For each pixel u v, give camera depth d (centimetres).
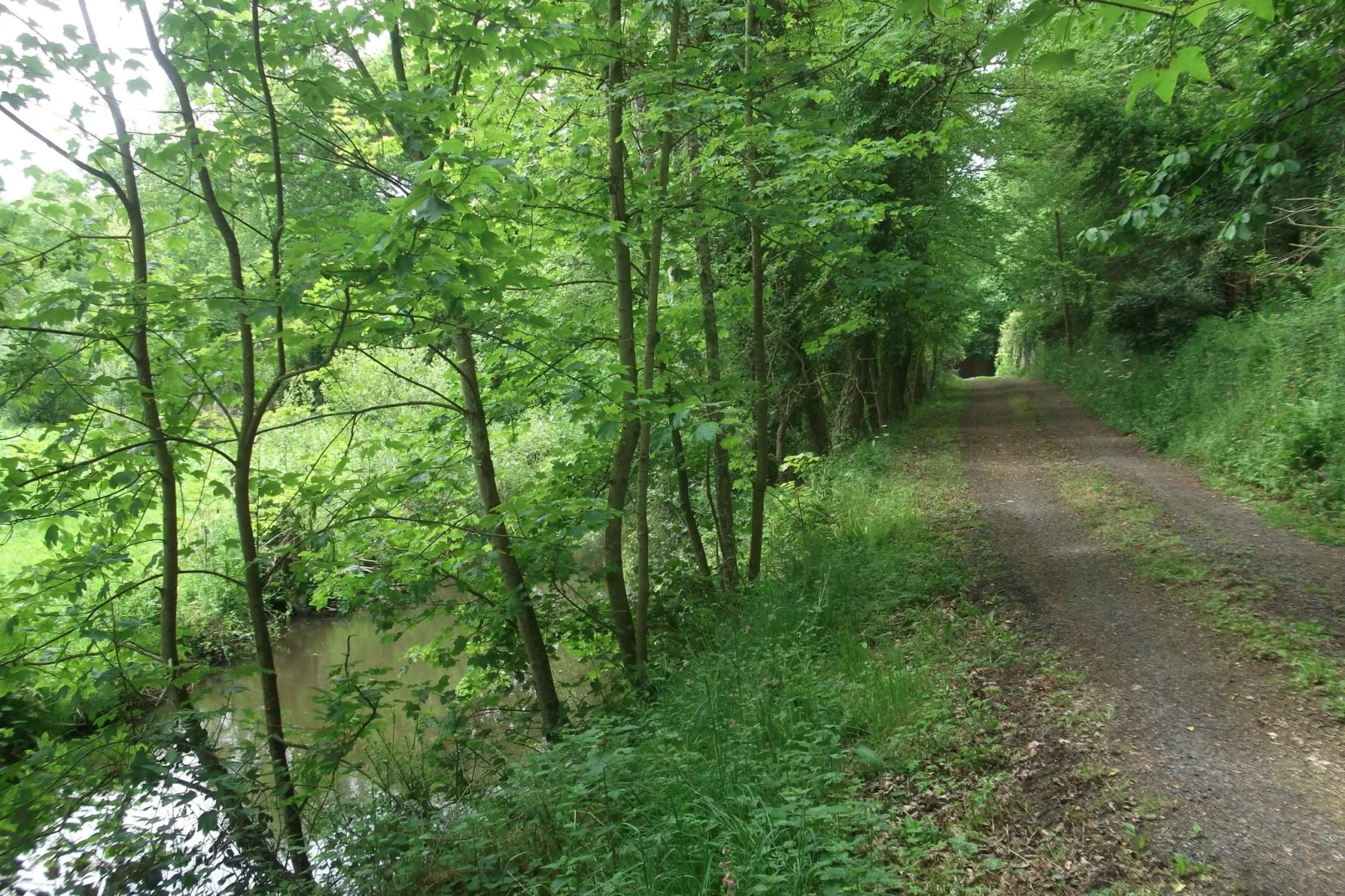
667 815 414
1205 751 464
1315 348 1123
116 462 520
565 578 683
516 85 725
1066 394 2638
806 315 1212
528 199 618
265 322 543
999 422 2136
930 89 1305
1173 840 387
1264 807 405
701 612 827
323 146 557
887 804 443
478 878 421
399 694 1069
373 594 649
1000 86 1449
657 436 618
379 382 1295
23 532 588
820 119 822
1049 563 854
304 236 466
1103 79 1527
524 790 465
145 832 421
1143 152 1634
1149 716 511
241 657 1278
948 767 473
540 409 845
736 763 458
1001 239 2161
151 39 475
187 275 556
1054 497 1174
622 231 673
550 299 877
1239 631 618
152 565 528
